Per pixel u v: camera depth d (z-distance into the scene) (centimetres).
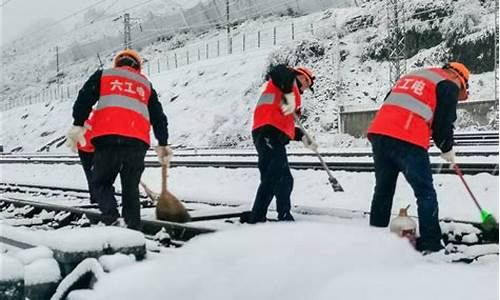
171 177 1305
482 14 2977
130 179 534
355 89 2977
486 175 845
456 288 294
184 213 582
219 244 372
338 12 3778
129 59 560
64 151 3850
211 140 3042
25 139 4656
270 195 604
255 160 1409
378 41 3175
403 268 345
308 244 364
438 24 3091
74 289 340
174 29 8094
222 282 323
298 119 621
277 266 332
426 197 472
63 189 1025
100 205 544
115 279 326
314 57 3250
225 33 7019
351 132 2673
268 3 6981
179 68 4556
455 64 513
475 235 489
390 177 520
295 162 1203
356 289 303
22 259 355
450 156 504
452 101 485
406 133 484
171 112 3631
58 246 353
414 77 507
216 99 3494
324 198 928
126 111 523
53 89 7806
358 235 393
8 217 728
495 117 2484
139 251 369
